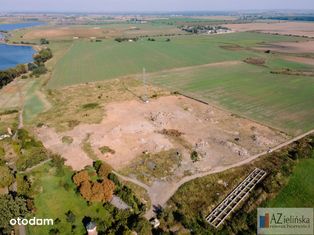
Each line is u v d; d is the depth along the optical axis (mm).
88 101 98062
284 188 53281
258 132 74688
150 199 51156
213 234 44031
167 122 79812
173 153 64750
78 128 77375
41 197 51844
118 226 44562
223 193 52688
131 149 66625
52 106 95250
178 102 95688
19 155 64688
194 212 48438
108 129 76250
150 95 102562
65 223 46156
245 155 63719
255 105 93000
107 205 48969
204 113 86562
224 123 79812
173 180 56062
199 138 71438
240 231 44438
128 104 94000
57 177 57219
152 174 57906
